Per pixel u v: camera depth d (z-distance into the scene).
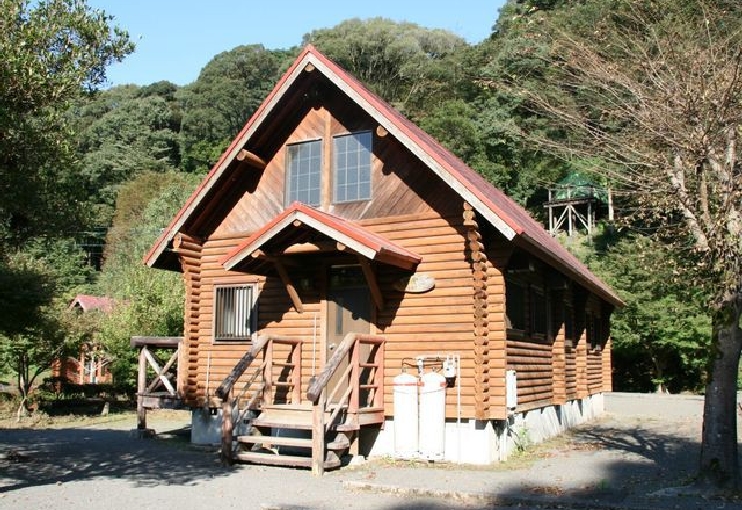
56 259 47.78
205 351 14.84
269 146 14.70
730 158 9.89
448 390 12.08
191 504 8.67
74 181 10.59
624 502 8.53
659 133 10.15
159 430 17.86
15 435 16.55
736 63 9.72
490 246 12.12
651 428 18.14
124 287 27.17
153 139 71.06
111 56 10.47
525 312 14.17
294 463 11.23
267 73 78.00
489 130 41.53
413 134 12.10
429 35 70.25
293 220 11.91
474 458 11.82
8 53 8.74
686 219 10.29
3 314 19.17
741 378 28.80
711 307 9.84
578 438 15.83
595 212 45.81
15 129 9.01
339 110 13.95
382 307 12.82
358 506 8.63
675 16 11.06
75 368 32.47
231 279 14.79
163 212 44.44
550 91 12.41
